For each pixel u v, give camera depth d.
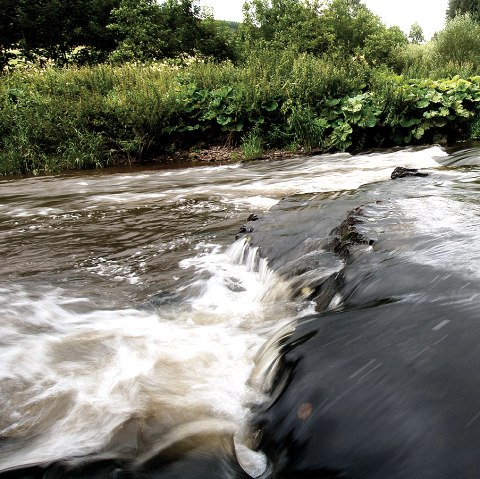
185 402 2.21
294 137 11.95
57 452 1.91
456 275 2.32
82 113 11.72
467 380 1.62
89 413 2.21
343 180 8.15
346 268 2.85
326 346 2.08
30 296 3.64
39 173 10.60
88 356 2.75
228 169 10.09
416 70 16.97
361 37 21.95
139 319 3.24
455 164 8.60
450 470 1.35
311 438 1.68
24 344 2.90
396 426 1.55
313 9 20.56
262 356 2.44
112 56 18.66
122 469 1.72
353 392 1.76
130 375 2.52
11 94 12.91
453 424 1.48
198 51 19.83
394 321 2.09
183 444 1.88
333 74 12.61
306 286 3.09
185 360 2.63
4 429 2.15
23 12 19.33
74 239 5.11
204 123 12.35
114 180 9.09
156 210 6.28
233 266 4.07
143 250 4.66
